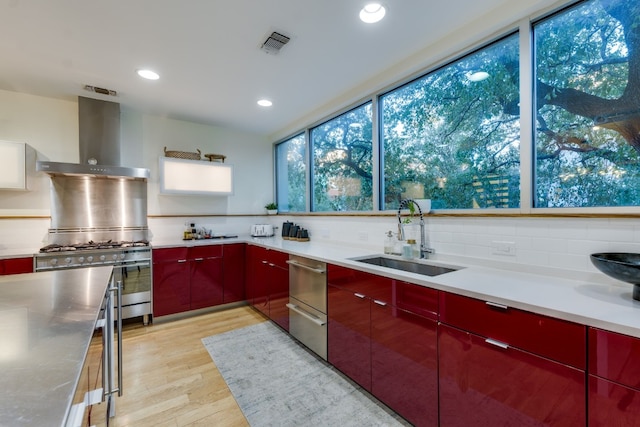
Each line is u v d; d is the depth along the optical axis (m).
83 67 2.43
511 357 1.17
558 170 1.62
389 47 2.18
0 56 2.25
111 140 3.18
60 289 1.34
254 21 1.86
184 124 3.87
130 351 2.49
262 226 4.16
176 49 2.17
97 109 3.12
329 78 2.66
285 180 4.44
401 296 1.63
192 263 3.32
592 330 0.97
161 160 3.46
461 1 1.72
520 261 1.71
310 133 3.84
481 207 1.99
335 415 1.71
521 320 1.15
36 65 2.39
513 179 1.82
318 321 2.28
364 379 1.88
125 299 2.94
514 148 1.81
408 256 2.21
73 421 0.56
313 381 2.05
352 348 1.98
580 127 1.54
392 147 2.68
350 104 3.06
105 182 3.35
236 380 2.06
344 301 2.05
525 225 1.69
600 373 0.95
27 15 1.77
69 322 0.94
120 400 1.84
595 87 1.49
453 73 2.17
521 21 1.74
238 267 3.66
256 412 1.74
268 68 2.47
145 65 2.40
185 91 2.92
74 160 3.19
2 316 0.99
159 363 2.29
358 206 3.07
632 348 0.89
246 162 4.37
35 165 3.02
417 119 2.45
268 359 2.35
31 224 3.01
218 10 1.75
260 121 3.89
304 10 1.77
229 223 4.21
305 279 2.49
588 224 1.46
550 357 1.07
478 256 1.91
